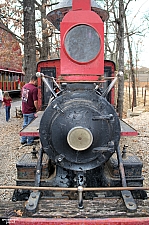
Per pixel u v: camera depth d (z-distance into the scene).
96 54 3.01
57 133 2.67
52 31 11.80
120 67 10.41
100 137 2.69
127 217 2.33
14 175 4.89
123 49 10.38
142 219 2.30
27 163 3.28
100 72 3.04
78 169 2.76
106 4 14.31
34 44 9.30
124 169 3.21
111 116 2.66
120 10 10.20
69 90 2.91
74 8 3.13
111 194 3.11
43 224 2.29
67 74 3.05
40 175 2.92
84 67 3.04
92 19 3.04
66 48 3.01
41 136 2.77
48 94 6.54
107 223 2.28
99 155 2.71
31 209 2.37
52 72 6.27
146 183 4.53
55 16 4.05
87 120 2.64
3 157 6.05
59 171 3.14
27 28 9.15
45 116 2.76
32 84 6.38
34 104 6.33
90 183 3.14
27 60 9.31
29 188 2.52
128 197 2.57
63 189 2.48
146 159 5.93
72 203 2.56
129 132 3.06
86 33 3.00
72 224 2.29
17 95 28.72
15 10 11.09
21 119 12.34
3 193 4.16
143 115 12.69
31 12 9.10
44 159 3.39
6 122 11.43
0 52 15.78
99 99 2.74
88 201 2.60
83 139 2.56
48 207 2.48
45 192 3.11
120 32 10.34
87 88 2.98
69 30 2.99
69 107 2.68
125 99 25.50
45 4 10.94
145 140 7.64
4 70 24.38
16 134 8.70
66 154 2.69
